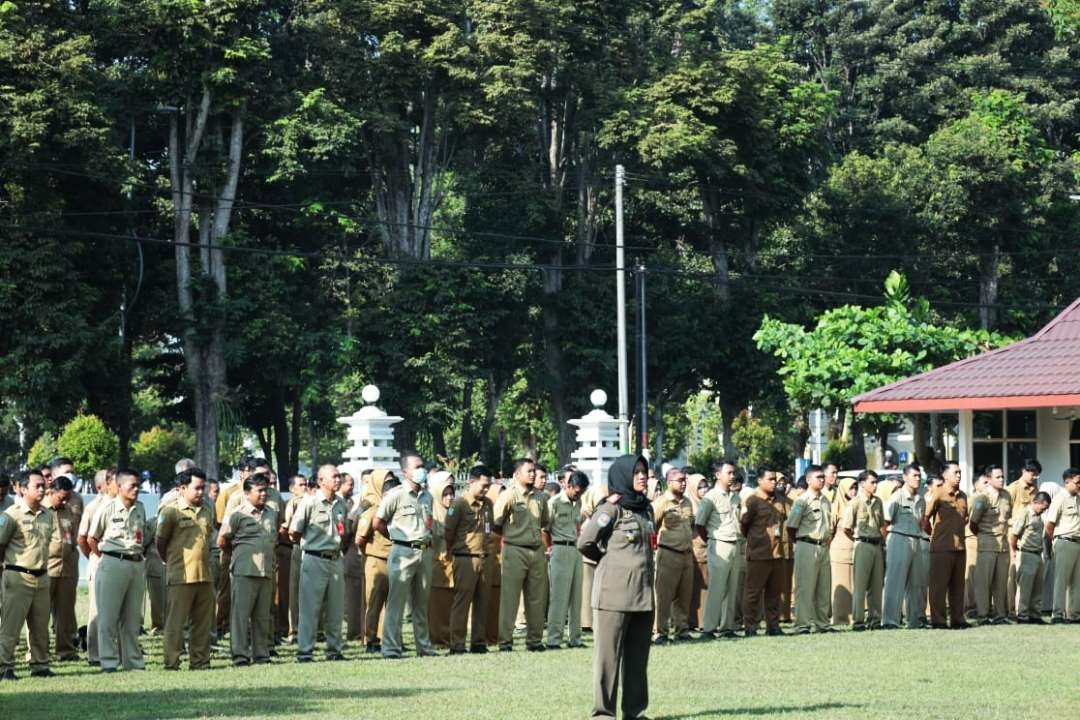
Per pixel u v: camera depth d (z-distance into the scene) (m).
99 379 54.53
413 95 62.66
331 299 61.34
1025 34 83.12
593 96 67.06
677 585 22.05
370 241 63.31
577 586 21.98
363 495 23.73
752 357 64.88
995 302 70.44
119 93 56.16
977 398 31.55
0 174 50.41
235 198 60.47
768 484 23.42
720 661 18.95
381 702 15.21
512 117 62.84
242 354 55.66
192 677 17.98
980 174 69.94
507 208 66.62
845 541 25.83
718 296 66.81
